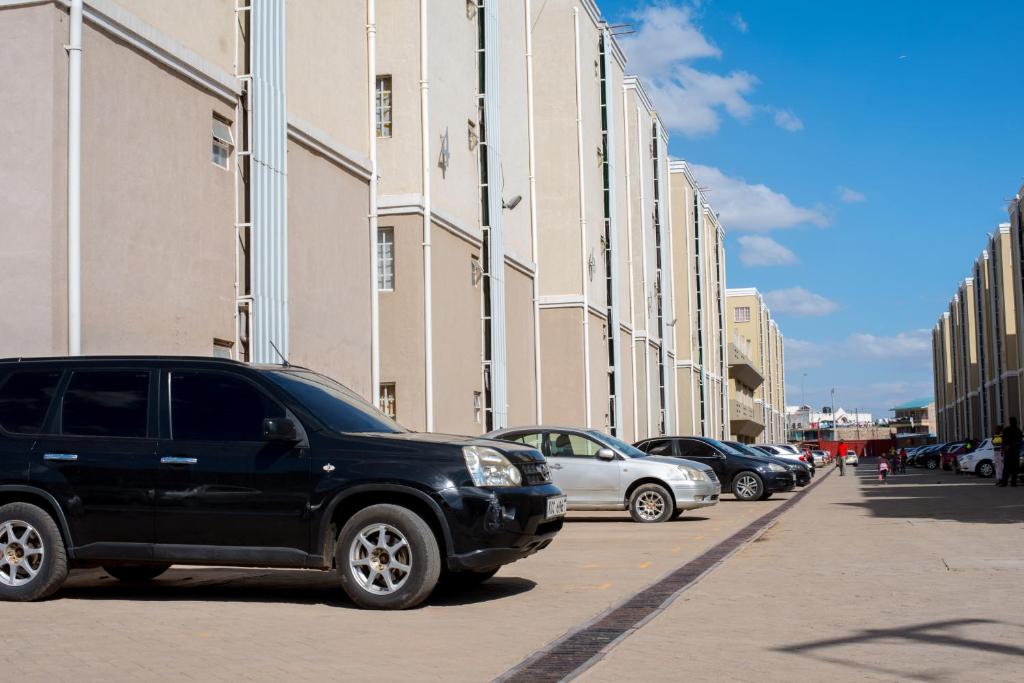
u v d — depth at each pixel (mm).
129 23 14188
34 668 6465
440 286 24594
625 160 45906
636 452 20312
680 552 13703
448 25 25750
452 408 25062
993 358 75938
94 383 9602
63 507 9281
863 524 17922
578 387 37031
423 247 23594
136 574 10820
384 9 24188
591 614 8539
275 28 17891
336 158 20125
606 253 41406
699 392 63781
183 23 15727
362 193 21391
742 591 9734
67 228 13023
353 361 20625
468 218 26859
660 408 52219
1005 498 25656
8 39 13047
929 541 14367
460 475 8820
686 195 62062
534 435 20484
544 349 37375
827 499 27516
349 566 8836
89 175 13461
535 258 33312
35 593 9234
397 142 23891
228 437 9195
